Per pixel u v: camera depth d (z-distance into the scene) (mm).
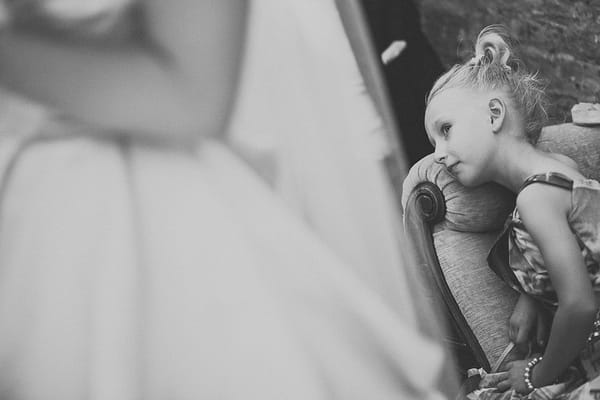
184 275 1221
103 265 1198
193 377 1199
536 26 4160
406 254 1409
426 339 1388
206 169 1279
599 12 3889
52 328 1178
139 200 1240
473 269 2707
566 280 2461
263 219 1279
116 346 1171
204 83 1184
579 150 2805
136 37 1172
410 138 3682
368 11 3814
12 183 1227
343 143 1367
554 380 2578
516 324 2674
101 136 1248
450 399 1388
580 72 4004
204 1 1169
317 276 1275
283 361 1210
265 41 1289
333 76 1359
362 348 1274
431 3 4863
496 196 2689
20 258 1201
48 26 1149
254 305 1222
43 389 1169
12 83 1173
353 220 1363
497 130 2562
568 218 2512
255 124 1301
